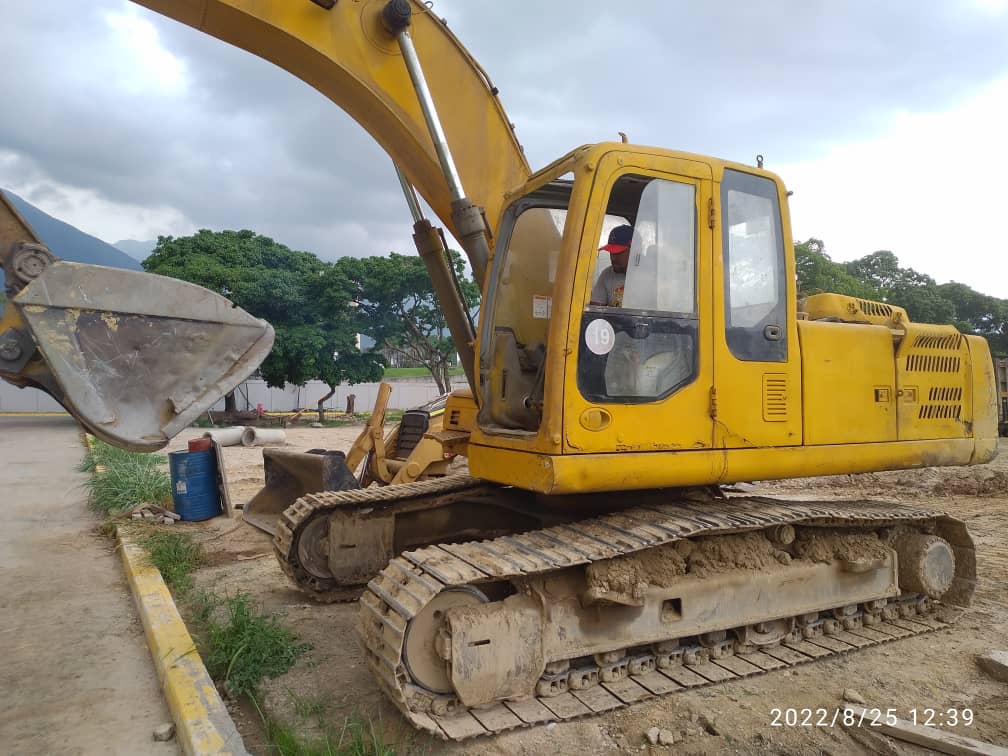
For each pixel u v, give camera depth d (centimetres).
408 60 454
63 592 564
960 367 542
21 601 541
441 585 341
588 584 384
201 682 370
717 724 368
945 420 526
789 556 473
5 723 350
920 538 536
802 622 482
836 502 541
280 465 771
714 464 410
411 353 3088
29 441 1683
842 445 464
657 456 391
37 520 833
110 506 852
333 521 562
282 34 438
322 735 349
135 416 290
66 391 274
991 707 393
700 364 410
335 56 453
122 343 290
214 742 309
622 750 344
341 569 562
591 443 373
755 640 456
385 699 394
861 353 480
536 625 378
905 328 512
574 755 338
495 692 364
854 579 503
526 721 355
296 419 2670
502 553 379
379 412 837
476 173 505
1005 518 870
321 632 501
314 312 2589
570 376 371
